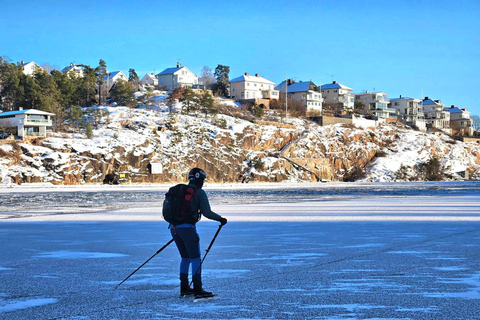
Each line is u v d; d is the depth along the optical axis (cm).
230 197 5216
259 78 17062
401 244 1479
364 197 5094
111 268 1102
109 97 15888
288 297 810
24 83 12469
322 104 18300
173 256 1284
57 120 10819
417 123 17675
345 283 918
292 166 12106
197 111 13075
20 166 8700
